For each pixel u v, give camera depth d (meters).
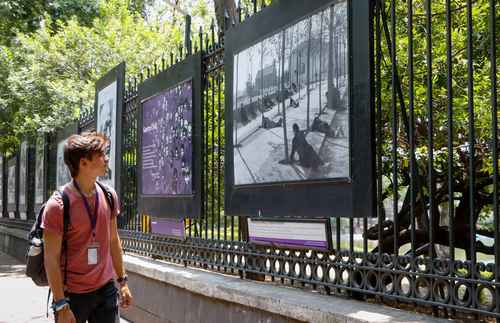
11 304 9.70
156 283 6.87
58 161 14.27
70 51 17.59
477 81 5.80
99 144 3.71
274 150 4.98
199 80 6.50
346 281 4.32
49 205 3.60
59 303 3.54
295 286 4.94
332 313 3.75
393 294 3.80
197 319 5.74
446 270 3.43
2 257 19.28
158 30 20.70
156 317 6.84
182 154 6.82
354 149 4.11
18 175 19.27
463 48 5.72
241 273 5.59
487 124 5.33
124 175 8.99
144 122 8.07
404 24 6.13
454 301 3.36
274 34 5.05
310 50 4.58
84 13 22.55
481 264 3.27
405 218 6.28
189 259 6.62
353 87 4.14
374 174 3.96
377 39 4.05
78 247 3.70
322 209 4.40
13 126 17.56
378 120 4.01
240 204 5.50
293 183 4.70
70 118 15.41
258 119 5.25
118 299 4.21
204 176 6.55
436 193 6.17
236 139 5.60
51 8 22.22
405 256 3.75
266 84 5.14
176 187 6.96
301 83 4.67
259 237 5.23
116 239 4.04
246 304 4.76
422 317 3.50
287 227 4.84
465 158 6.00
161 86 7.52
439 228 6.20
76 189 3.71
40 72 16.98
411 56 3.75
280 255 5.00
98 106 10.32
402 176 6.44
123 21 20.91
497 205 3.12
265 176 5.10
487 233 6.33
